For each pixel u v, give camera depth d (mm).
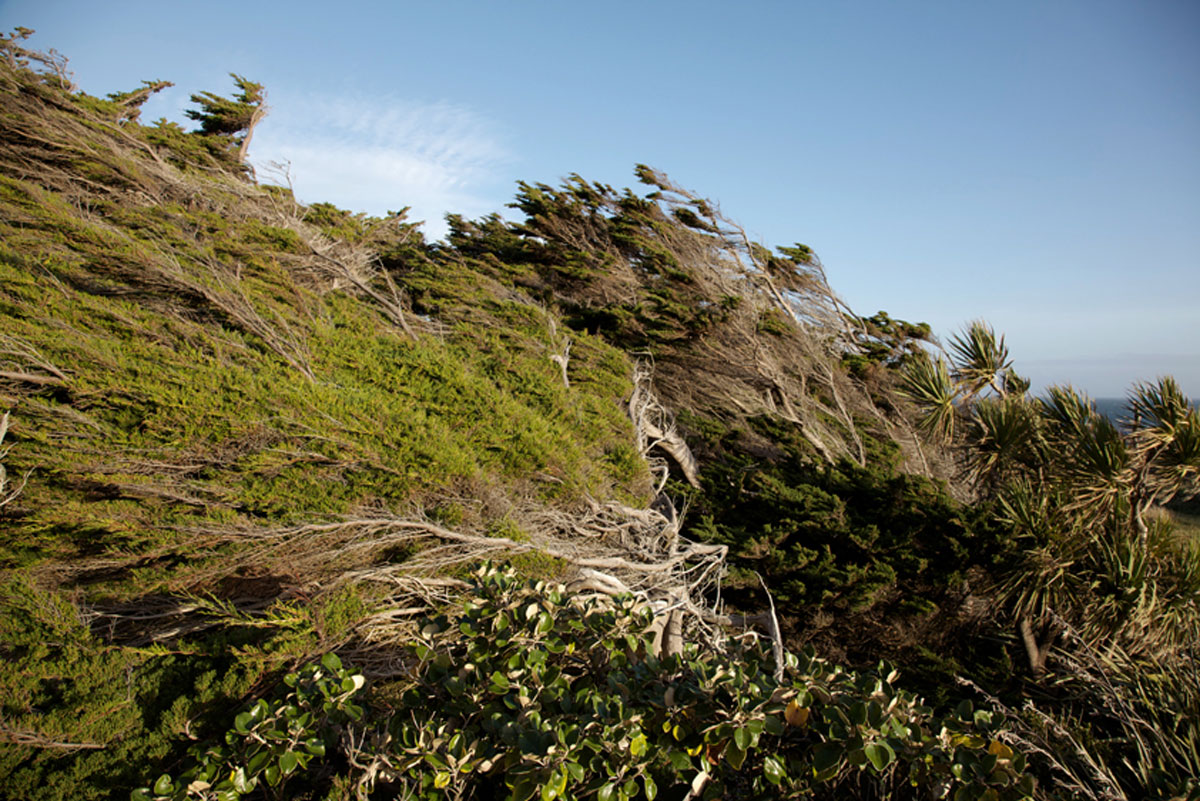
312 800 2764
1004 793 2449
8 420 3711
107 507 3805
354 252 10641
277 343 5973
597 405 8219
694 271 14305
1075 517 6875
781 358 13062
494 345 8570
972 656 6645
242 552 3922
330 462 4609
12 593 3383
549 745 2406
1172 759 3643
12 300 4711
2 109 9875
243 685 3309
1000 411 7637
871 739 2453
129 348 4742
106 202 8930
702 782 2602
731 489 8641
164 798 2412
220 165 14812
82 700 3102
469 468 5035
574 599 3555
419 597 4500
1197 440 6359
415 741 2547
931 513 6867
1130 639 6094
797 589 6434
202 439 4242
